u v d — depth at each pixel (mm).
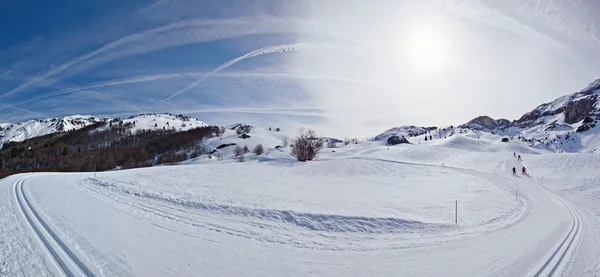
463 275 8125
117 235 9430
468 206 19359
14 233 9055
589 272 8742
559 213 18859
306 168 40906
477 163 56188
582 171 37875
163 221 11438
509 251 10336
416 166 46906
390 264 8688
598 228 14812
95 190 17000
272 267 8031
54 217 10883
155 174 24688
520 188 29781
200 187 19594
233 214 13086
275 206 14555
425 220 14086
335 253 9422
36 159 121250
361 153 89062
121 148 153375
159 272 7219
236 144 141625
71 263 7258
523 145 136125
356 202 17750
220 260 8219
